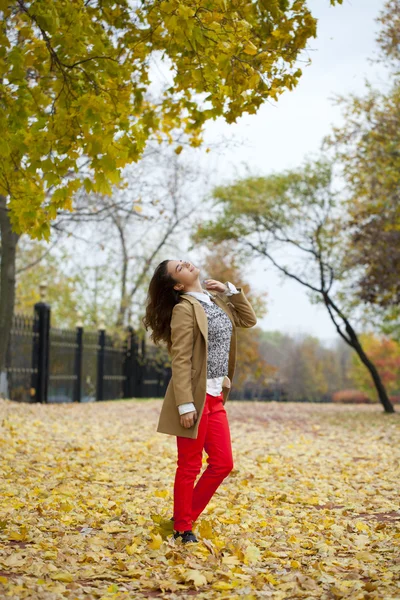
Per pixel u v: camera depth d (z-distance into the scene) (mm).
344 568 3570
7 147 4988
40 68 5070
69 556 3621
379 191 15508
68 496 5484
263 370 30047
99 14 5922
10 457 7176
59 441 9047
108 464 7391
